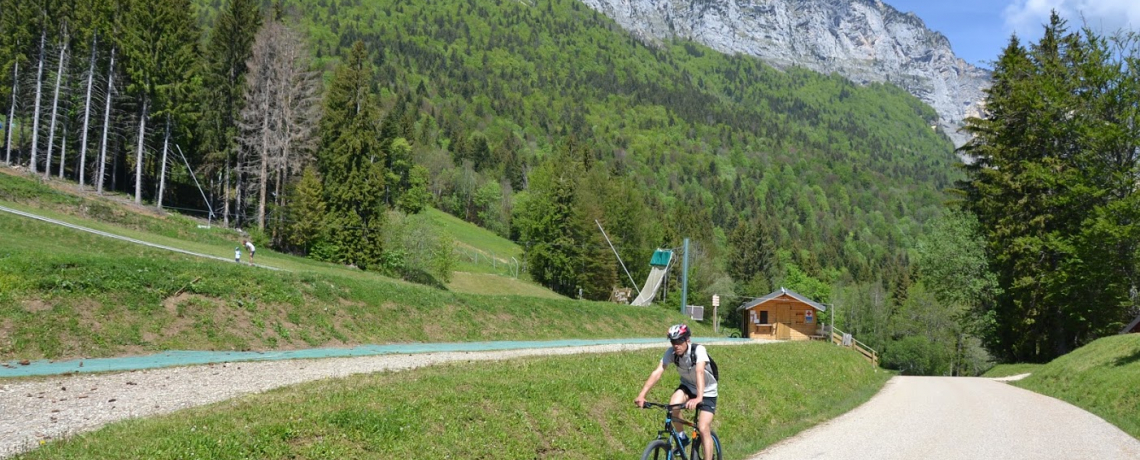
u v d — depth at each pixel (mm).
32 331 18266
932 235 48062
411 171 98375
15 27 63594
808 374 24562
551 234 81375
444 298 35125
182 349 20859
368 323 28984
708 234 123688
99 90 61844
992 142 44844
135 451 7699
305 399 11125
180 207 68312
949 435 15242
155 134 66250
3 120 76125
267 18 69000
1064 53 42844
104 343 19266
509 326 36719
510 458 9992
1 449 9047
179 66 62094
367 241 59688
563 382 13609
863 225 194375
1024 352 44344
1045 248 40406
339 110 61969
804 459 12336
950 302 48781
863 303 102375
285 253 58750
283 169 61969
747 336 64500
